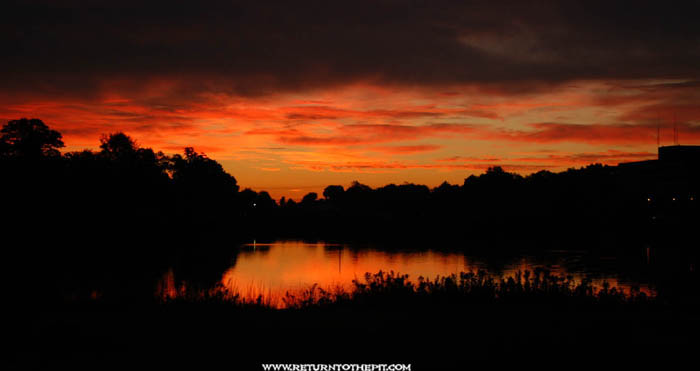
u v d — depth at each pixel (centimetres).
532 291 1350
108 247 5441
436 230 13112
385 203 18412
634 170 11544
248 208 14750
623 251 5962
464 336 964
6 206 4494
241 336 973
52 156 5712
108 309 1247
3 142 5744
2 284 1891
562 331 994
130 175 6788
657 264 3762
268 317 1136
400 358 845
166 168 9400
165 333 998
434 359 841
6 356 857
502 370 789
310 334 982
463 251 6406
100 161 6225
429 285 1433
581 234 10012
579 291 1332
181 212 8419
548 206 12231
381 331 1001
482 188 14888
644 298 1295
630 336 957
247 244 8406
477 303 1289
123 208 6328
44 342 936
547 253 5766
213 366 812
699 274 2538
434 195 16912
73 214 5225
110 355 864
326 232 13538
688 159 10488
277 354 866
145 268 3784
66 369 793
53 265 3503
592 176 12350
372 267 3988
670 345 901
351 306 1279
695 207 9188
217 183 11050
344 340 945
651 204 10231
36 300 1376
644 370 787
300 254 5994
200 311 1210
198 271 3588
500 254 5716
